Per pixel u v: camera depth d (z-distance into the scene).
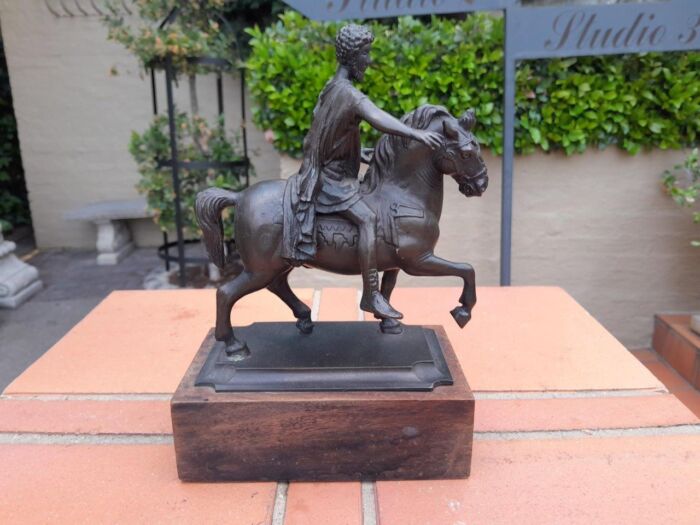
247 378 1.30
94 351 1.90
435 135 1.21
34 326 3.39
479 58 2.95
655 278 3.21
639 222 3.15
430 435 1.26
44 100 4.93
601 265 3.22
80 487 1.28
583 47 2.71
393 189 1.36
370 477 1.29
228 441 1.26
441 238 3.24
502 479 1.29
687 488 1.26
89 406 1.59
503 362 1.80
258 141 4.96
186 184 3.82
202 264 4.34
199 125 3.67
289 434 1.26
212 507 1.21
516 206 3.17
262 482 1.30
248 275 1.36
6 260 3.86
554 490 1.25
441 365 1.37
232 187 3.66
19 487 1.28
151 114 4.97
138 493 1.26
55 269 4.58
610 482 1.28
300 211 1.30
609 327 3.30
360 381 1.29
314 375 1.30
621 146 3.03
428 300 2.32
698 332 2.84
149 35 3.31
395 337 1.48
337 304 2.24
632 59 2.88
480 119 2.96
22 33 4.78
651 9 2.65
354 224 1.33
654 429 1.47
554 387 1.66
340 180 1.34
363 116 1.23
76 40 4.80
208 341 1.53
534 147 3.04
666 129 2.93
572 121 2.94
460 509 1.20
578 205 3.15
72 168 5.09
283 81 2.97
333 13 2.75
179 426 1.25
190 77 3.77
